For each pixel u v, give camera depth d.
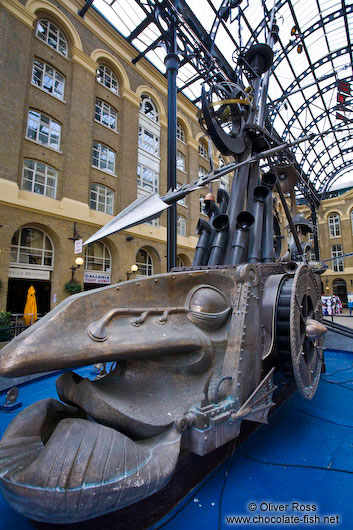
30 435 1.71
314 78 19.95
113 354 1.72
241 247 3.44
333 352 7.82
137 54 18.44
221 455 2.50
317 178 33.34
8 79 12.32
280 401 3.82
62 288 13.30
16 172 12.17
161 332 2.01
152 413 1.87
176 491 1.97
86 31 15.89
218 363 2.34
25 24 13.12
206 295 2.45
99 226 14.86
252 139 4.29
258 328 2.60
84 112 15.05
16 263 12.55
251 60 5.00
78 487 1.33
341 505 1.97
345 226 36.47
